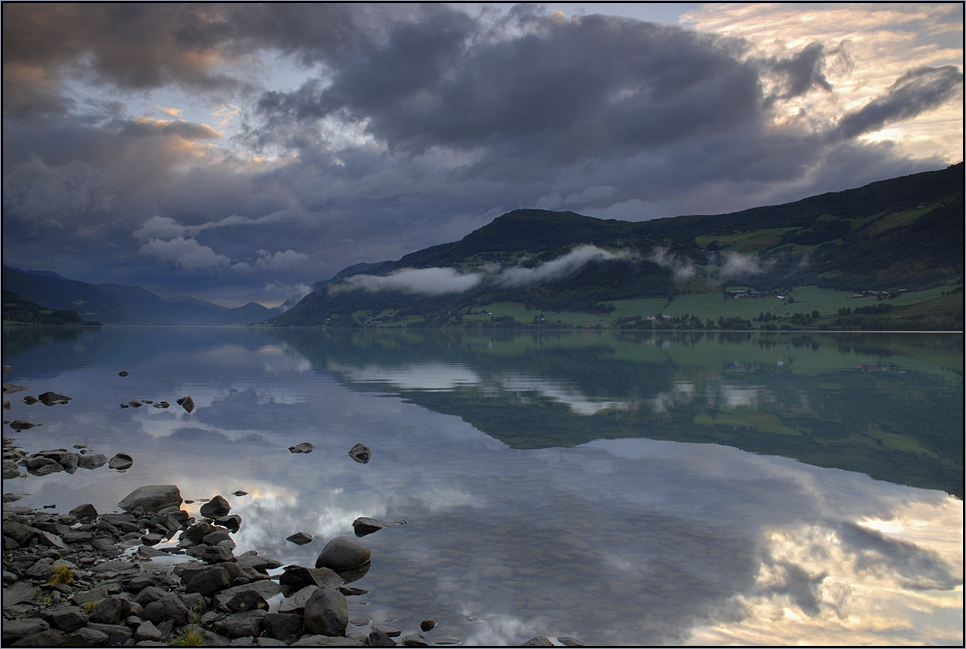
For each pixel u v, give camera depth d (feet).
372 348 262.88
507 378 119.75
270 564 28.12
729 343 325.21
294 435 59.11
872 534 31.68
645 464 47.16
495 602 24.56
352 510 36.09
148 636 21.39
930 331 520.42
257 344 297.12
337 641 21.29
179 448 53.11
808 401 83.66
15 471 44.52
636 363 165.17
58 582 25.23
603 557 28.94
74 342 279.28
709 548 30.01
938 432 60.70
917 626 22.39
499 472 44.78
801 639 21.58
